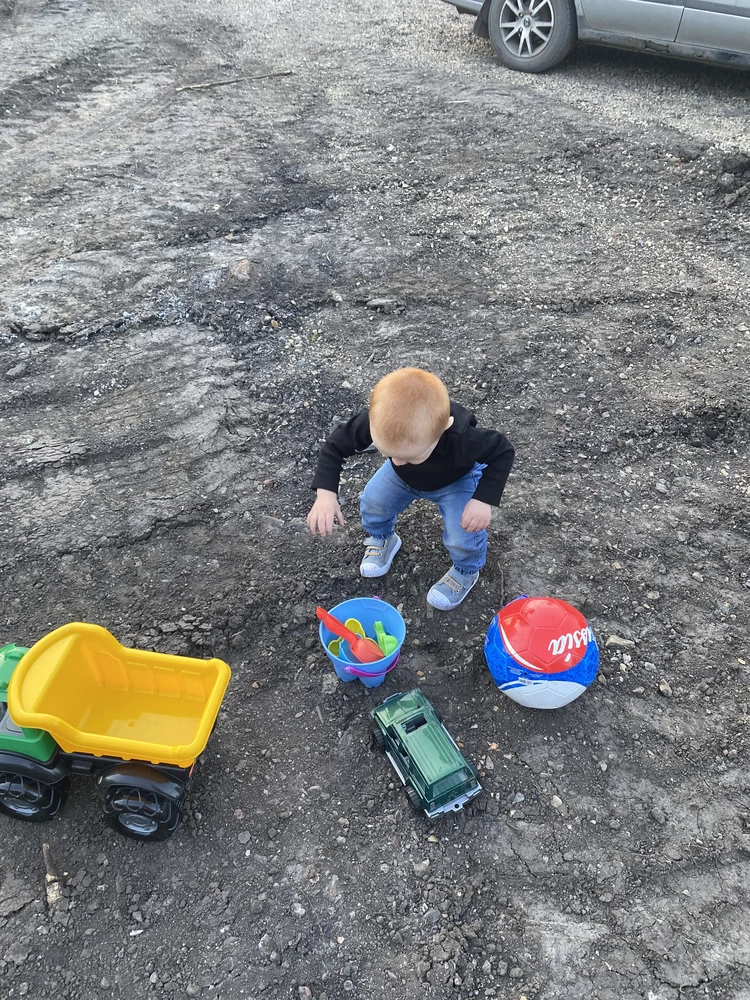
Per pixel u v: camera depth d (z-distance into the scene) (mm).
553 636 1421
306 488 1956
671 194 3039
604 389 2201
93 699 1419
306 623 1673
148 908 1285
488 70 4160
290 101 3787
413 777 1341
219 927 1265
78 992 1204
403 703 1434
